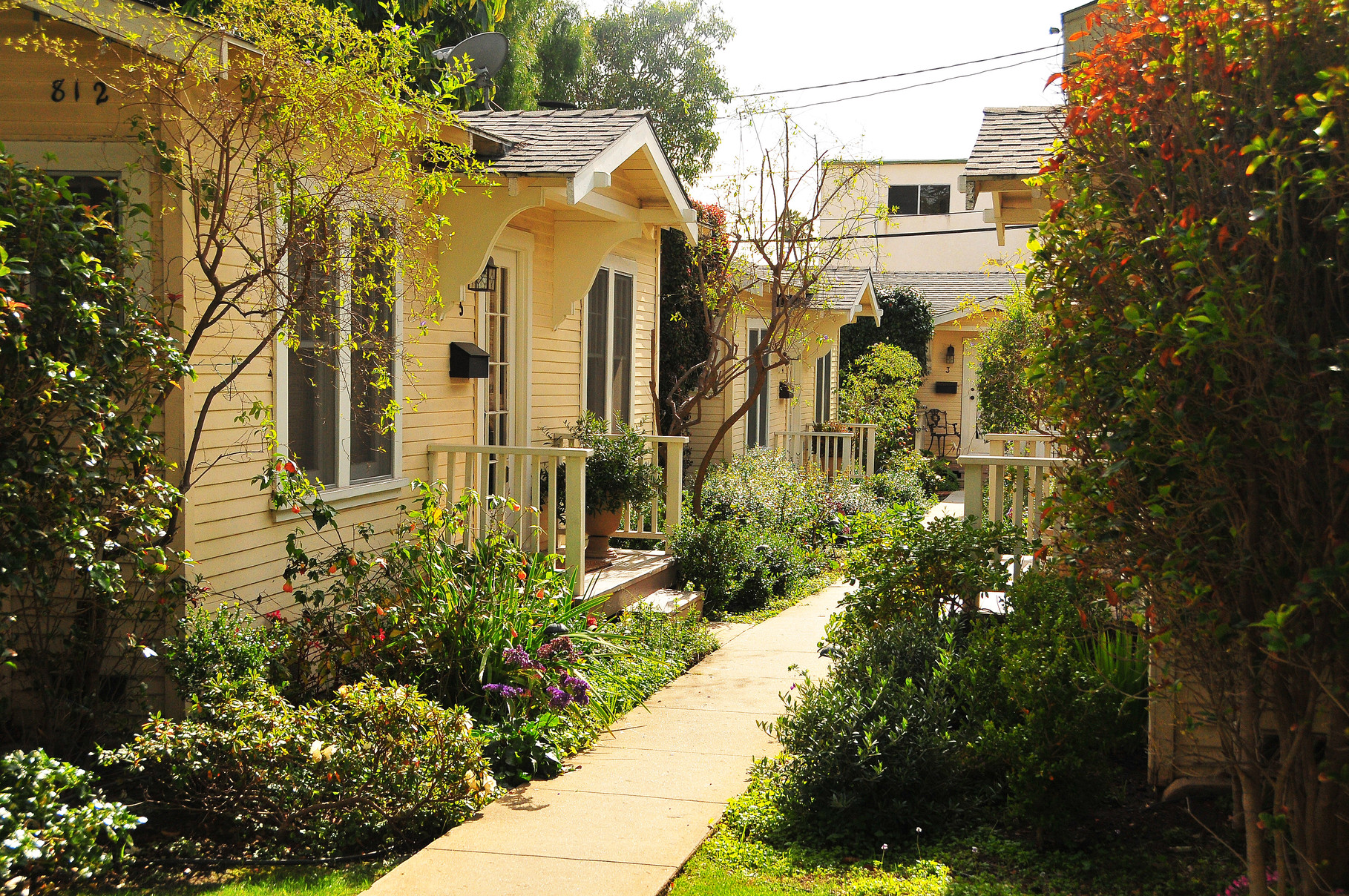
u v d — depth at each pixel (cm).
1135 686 529
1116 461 332
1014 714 516
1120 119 350
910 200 3070
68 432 485
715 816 487
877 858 452
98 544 489
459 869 423
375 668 580
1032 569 615
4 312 414
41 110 553
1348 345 275
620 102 2508
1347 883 366
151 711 525
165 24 508
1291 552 305
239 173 583
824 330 1819
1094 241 347
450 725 496
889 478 1648
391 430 691
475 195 769
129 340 477
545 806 499
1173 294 319
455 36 1495
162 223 543
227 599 592
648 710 667
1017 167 708
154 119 541
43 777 402
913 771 481
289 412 648
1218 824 466
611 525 962
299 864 456
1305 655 313
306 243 555
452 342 829
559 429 1015
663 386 1455
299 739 471
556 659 618
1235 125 315
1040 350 368
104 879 434
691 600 910
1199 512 314
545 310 980
